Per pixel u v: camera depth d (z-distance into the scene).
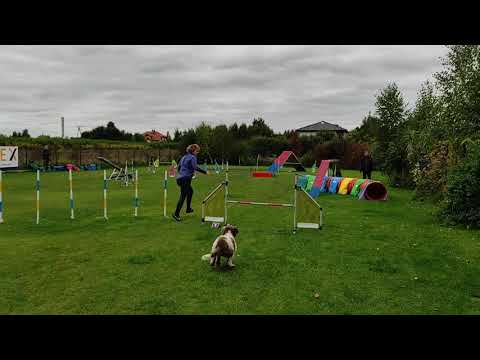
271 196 17.14
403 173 21.91
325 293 5.41
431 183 15.36
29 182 21.77
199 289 5.51
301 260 7.01
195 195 17.03
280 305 4.98
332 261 6.97
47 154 32.03
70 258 6.96
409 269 6.55
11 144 32.72
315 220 9.62
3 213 11.53
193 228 9.69
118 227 9.75
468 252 7.66
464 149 14.15
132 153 45.97
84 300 5.06
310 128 87.75
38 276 5.97
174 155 51.81
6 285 5.57
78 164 37.84
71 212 10.84
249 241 8.46
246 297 5.23
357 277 6.11
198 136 48.53
